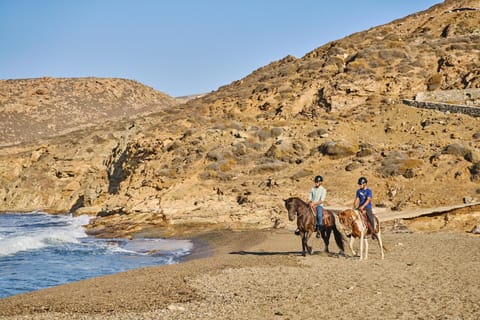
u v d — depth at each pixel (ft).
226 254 69.41
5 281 61.93
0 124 518.37
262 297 37.65
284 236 84.89
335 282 42.29
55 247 92.32
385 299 35.88
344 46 222.89
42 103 586.45
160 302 37.19
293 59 255.29
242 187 122.42
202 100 234.38
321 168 126.41
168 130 167.22
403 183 108.99
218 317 32.27
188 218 111.45
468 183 102.37
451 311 32.12
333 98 168.04
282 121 163.43
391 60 188.14
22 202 211.82
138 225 114.52
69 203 201.26
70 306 36.96
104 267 71.51
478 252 58.29
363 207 55.06
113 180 175.42
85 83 654.53
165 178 134.10
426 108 150.00
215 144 148.46
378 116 154.30
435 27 230.48
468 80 163.32
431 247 63.72
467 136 125.80
